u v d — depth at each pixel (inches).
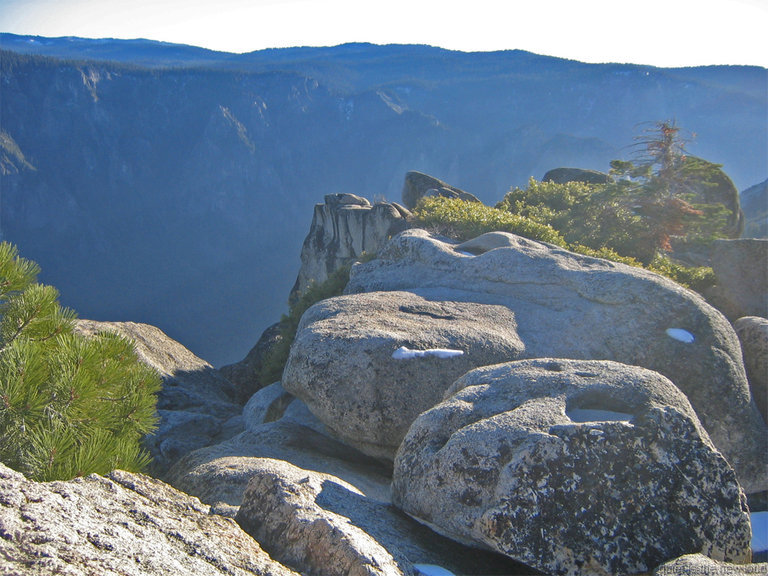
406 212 1106.1
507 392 274.7
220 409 593.0
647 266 784.3
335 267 1222.3
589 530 223.0
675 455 237.5
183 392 602.9
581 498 226.2
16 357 249.3
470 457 241.4
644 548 223.8
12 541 140.9
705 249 1003.3
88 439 253.1
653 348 412.2
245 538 190.5
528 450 231.5
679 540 227.0
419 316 427.8
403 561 209.3
